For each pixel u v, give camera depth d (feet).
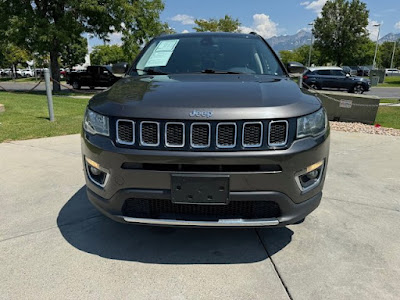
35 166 13.97
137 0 60.95
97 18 57.93
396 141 19.99
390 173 13.73
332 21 122.11
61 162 14.57
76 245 8.14
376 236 8.68
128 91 7.63
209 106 6.45
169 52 10.78
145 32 62.23
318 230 8.97
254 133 6.37
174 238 8.52
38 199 10.74
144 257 7.68
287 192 6.70
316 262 7.52
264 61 10.48
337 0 120.16
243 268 7.28
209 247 8.12
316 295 6.45
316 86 63.36
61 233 8.70
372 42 185.78
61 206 10.27
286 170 6.54
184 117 6.28
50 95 23.99
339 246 8.18
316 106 7.22
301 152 6.61
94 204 7.59
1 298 6.29
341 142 19.66
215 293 6.49
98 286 6.66
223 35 11.69
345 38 120.67
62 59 138.72
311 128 6.91
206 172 6.39
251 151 6.35
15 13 53.36
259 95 7.00
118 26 58.75
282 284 6.76
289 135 6.55
